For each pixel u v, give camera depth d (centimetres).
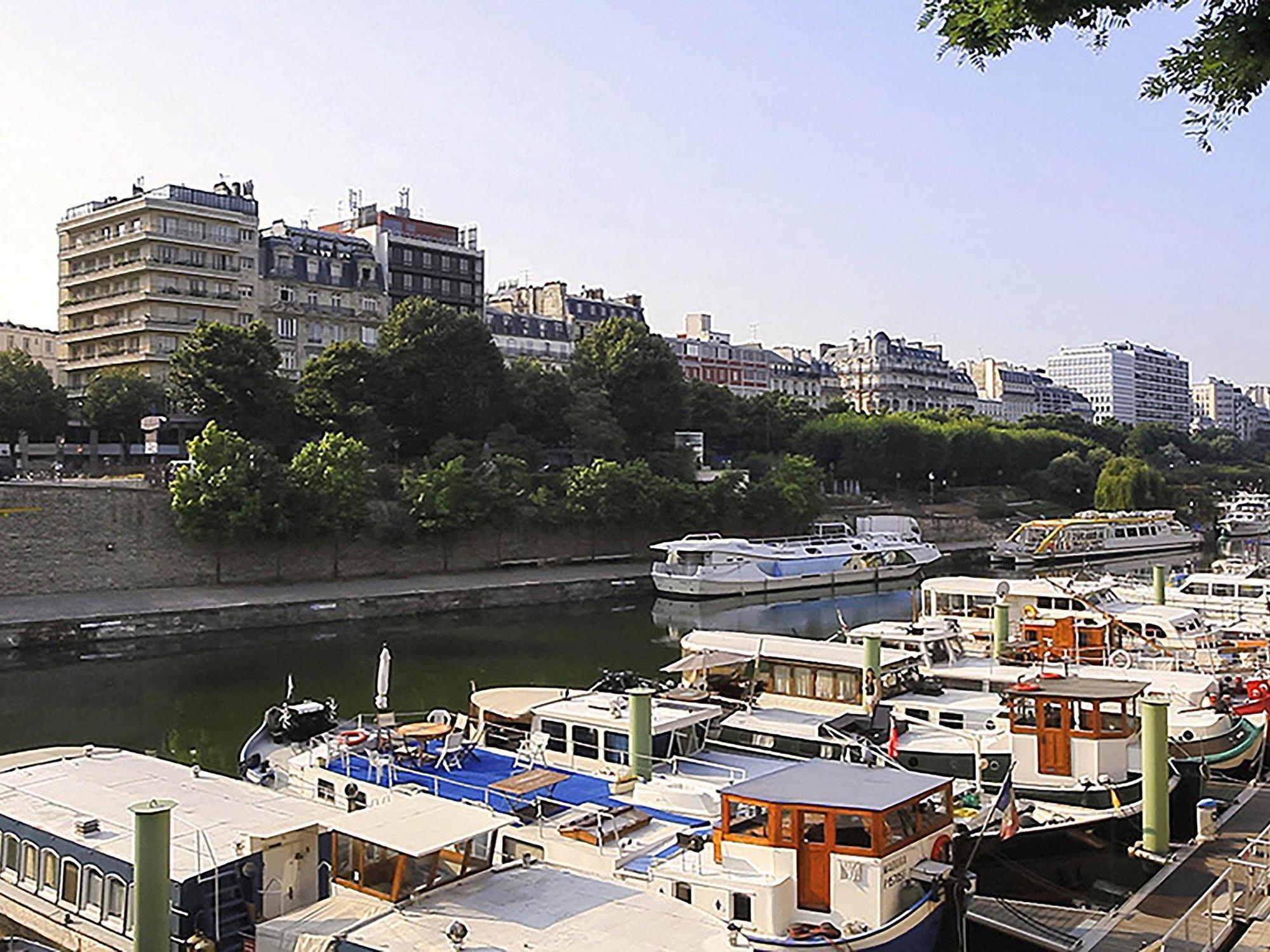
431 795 2239
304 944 1633
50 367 14950
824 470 13562
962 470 14750
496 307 15362
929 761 2753
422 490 8231
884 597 8262
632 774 2545
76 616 5975
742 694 3322
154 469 8256
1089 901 2341
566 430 11112
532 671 5156
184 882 1773
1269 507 13738
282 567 7600
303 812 2075
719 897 1828
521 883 1794
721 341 19250
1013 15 1042
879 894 1767
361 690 4734
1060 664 3656
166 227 10875
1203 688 3253
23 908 2019
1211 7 1052
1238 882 2116
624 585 8231
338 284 12112
